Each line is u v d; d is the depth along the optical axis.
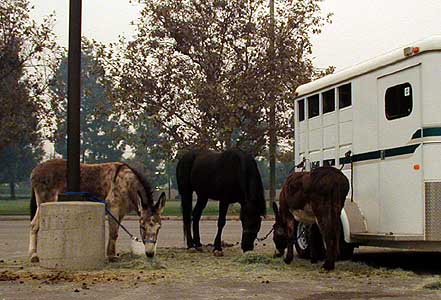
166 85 32.47
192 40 31.94
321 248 12.37
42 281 10.12
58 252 11.39
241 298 8.66
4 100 36.47
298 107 14.90
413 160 10.73
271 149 33.59
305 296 8.80
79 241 11.39
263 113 32.53
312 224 12.02
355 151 12.41
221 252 13.69
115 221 12.58
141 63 32.56
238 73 31.83
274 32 32.06
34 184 12.89
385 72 11.50
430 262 12.90
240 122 31.69
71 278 10.37
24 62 36.38
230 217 32.19
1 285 9.76
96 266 11.52
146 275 10.74
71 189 12.09
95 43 32.50
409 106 10.89
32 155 84.38
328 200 10.98
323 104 13.71
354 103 12.45
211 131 31.62
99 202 12.03
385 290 9.27
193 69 32.50
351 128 12.57
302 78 31.95
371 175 11.87
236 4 31.92
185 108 32.34
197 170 14.52
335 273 10.91
